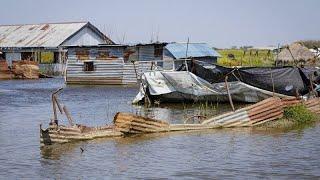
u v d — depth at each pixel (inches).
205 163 540.4
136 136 704.4
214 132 745.0
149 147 628.1
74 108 1084.5
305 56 1953.7
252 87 1107.3
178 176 486.9
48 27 2642.7
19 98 1330.0
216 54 1849.2
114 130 698.8
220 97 1135.0
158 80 1151.6
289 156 572.1
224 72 1117.7
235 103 1145.4
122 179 477.1
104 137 689.6
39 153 592.1
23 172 503.5
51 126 631.2
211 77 1130.7
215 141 670.5
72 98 1322.6
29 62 2265.0
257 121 807.7
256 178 478.3
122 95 1402.6
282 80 1111.0
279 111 842.8
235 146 634.8
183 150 610.5
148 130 727.1
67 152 596.1
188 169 514.3
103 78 1787.6
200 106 1118.4
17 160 556.4
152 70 1232.2
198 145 642.2
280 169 511.8
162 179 476.4
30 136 713.0
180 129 752.3
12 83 1966.0
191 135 716.7
